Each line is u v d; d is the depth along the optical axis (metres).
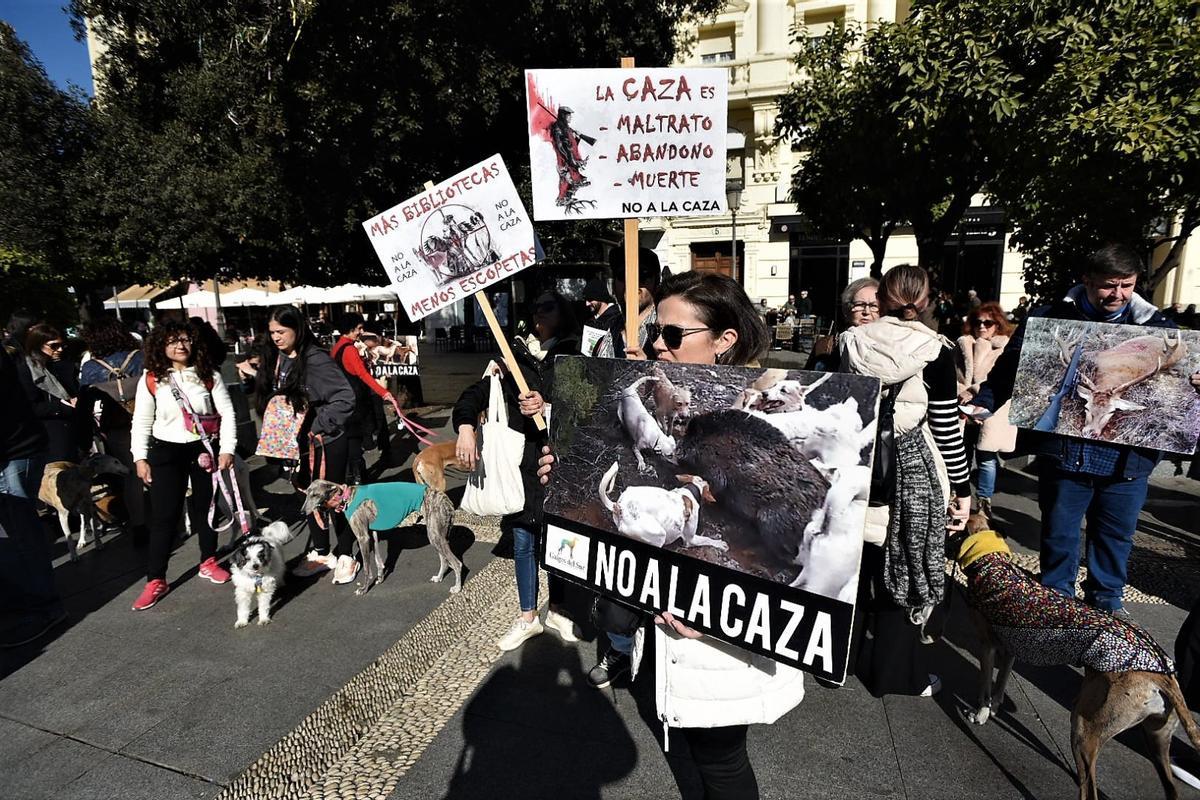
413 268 3.07
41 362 5.17
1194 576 3.92
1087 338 2.93
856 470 1.31
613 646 2.95
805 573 1.39
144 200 8.52
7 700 3.00
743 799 1.72
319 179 8.02
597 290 3.49
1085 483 3.07
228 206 8.09
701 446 1.56
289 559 4.70
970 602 2.60
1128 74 4.77
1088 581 3.19
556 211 2.71
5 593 3.59
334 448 4.41
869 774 2.41
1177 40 4.72
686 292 1.71
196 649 3.44
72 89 10.99
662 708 1.70
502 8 7.96
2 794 2.42
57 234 10.40
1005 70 5.07
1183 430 2.78
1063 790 2.31
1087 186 5.45
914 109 5.41
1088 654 2.13
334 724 2.79
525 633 3.36
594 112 2.65
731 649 1.62
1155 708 1.99
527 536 3.26
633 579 1.73
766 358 1.80
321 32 7.08
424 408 10.69
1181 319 7.61
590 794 2.35
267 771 2.51
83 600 4.08
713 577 1.55
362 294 16.97
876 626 2.75
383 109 7.68
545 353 3.36
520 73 8.70
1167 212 5.78
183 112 8.24
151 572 4.01
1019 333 3.35
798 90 7.26
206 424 4.06
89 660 3.34
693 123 2.65
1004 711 2.75
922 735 2.62
